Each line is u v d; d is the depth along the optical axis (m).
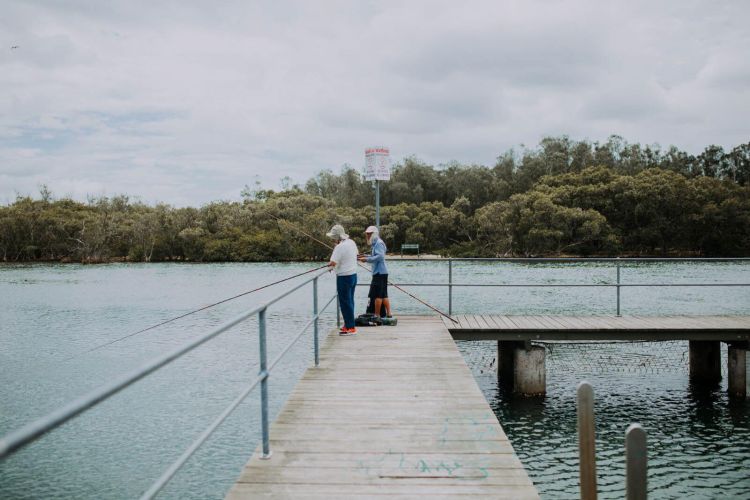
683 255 59.94
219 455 8.63
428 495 3.37
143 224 60.81
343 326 8.61
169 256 61.03
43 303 26.97
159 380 12.61
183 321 21.45
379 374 6.24
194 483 7.76
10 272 47.12
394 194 77.62
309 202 66.25
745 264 48.81
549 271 42.41
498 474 3.68
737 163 83.69
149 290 32.53
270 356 14.77
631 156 83.12
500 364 11.12
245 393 3.47
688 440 8.40
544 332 9.46
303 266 50.38
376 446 4.17
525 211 55.19
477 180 77.44
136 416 10.34
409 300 26.44
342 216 60.22
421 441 4.27
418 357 7.05
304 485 3.51
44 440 9.27
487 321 10.10
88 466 8.34
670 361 12.72
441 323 9.67
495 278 36.53
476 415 4.87
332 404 5.19
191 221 60.53
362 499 3.31
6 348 16.81
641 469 2.40
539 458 7.88
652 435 8.59
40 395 12.09
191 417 10.29
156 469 8.23
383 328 9.12
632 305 23.72
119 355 15.77
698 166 84.56
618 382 11.15
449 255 58.94
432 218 63.84
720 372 11.05
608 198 60.31
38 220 62.91
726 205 55.69
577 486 7.08
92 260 60.19
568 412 9.53
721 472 7.40
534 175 78.44
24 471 8.19
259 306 3.74
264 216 60.31
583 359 12.95
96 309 24.91
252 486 3.49
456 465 3.82
